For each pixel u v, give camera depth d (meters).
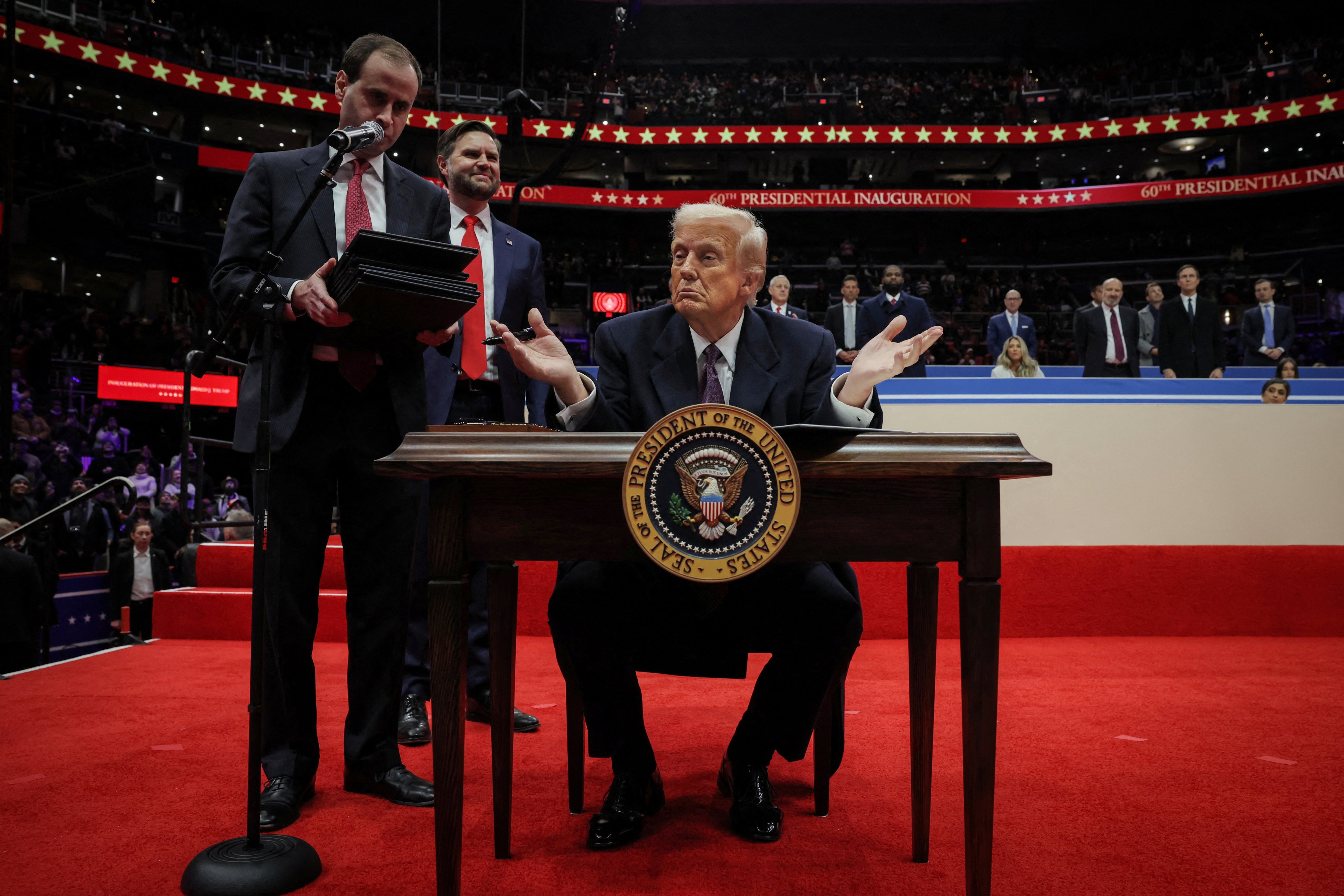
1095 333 7.23
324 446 1.95
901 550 1.35
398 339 1.82
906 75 25.53
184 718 2.86
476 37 24.83
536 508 1.38
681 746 2.54
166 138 20.73
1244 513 4.90
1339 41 22.28
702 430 1.29
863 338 6.92
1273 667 3.77
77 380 14.23
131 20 19.53
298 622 1.94
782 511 1.28
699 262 1.80
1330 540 4.87
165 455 14.85
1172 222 24.03
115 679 3.57
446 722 1.37
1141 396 5.50
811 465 1.32
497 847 1.67
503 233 2.96
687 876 1.58
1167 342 7.42
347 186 2.00
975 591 1.34
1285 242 22.84
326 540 2.01
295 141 23.22
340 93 2.00
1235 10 23.72
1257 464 4.91
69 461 11.52
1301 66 21.61
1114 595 4.77
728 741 2.60
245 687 3.39
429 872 1.59
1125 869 1.60
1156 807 1.95
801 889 1.51
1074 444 4.95
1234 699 3.11
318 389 1.95
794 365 1.90
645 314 2.02
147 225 18.81
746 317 1.96
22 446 10.56
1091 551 4.79
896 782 2.17
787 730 1.78
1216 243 23.38
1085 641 4.57
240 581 4.98
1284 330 8.16
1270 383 5.41
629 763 1.83
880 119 23.89
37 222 17.50
